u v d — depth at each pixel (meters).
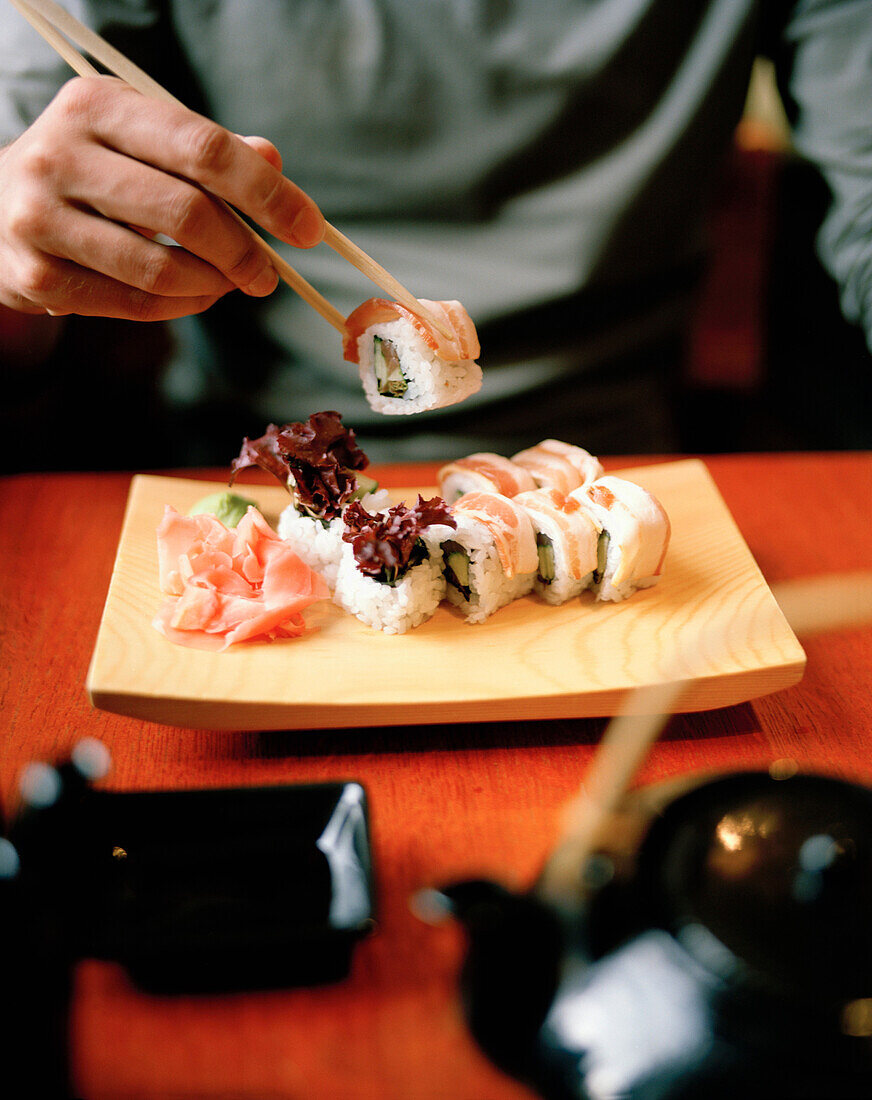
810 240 1.04
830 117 0.71
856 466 0.61
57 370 0.83
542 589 0.50
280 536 0.52
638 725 0.30
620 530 0.48
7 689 0.45
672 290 0.73
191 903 0.34
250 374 0.73
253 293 0.47
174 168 0.42
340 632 0.47
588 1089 0.27
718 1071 0.26
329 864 0.35
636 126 0.69
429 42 0.67
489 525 0.47
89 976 0.34
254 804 0.36
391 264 0.70
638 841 0.29
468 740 0.43
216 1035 0.32
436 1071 0.32
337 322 0.51
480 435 0.72
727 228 1.04
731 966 0.26
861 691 0.46
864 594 0.33
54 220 0.44
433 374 0.50
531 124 0.68
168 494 0.56
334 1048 0.32
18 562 0.53
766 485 0.59
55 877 0.32
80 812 0.34
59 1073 0.30
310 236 0.43
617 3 0.67
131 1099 0.31
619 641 0.47
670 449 0.75
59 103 0.43
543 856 0.38
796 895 0.27
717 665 0.44
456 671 0.45
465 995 0.29
